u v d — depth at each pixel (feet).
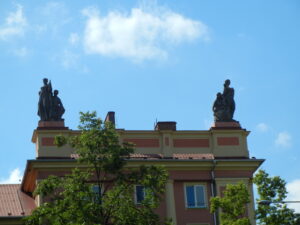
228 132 202.90
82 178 150.71
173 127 201.67
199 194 196.85
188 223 193.57
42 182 150.20
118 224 147.54
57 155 192.54
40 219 146.92
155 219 148.77
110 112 203.62
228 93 207.00
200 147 201.26
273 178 158.40
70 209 145.18
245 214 195.52
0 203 197.06
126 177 151.12
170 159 196.03
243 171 199.82
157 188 151.12
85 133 151.33
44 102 196.75
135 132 198.59
